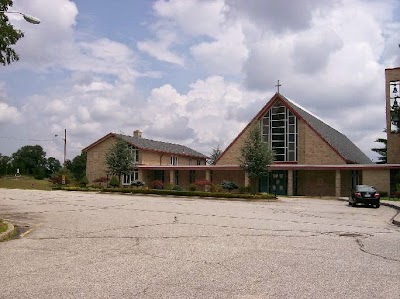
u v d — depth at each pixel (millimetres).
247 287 6410
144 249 9484
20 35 15383
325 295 6074
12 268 7457
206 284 6531
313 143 44188
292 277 7094
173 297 5824
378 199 26891
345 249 10109
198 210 21078
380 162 69000
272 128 46562
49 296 5777
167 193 36750
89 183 53094
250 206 25516
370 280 7016
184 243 10414
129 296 5828
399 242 11555
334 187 42594
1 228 11898
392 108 42594
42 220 15477
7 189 48031
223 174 47031
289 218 18078
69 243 10258
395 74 42719
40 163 110375
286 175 44656
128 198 31641
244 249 9742
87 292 5980
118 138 49312
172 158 58031
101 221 15156
